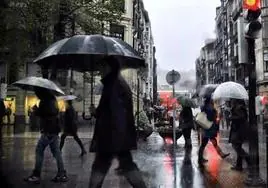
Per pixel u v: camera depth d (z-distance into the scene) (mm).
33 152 13781
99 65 6762
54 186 7754
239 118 9883
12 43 18781
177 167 10414
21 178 8516
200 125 11508
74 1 21875
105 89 5996
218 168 10266
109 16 25047
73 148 15531
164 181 8375
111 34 26516
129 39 46250
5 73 19734
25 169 9750
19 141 19125
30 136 22906
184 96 15602
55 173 9359
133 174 6039
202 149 11422
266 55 47219
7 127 34438
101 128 5938
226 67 65688
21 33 18984
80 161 11430
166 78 12469
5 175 8836
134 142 6012
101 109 5988
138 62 6746
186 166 10625
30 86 8828
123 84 6023
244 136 9820
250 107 8234
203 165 10812
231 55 60406
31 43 19703
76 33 24453
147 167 10031
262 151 14047
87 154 13086
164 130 18594
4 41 18469
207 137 11453
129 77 6707
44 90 8281
